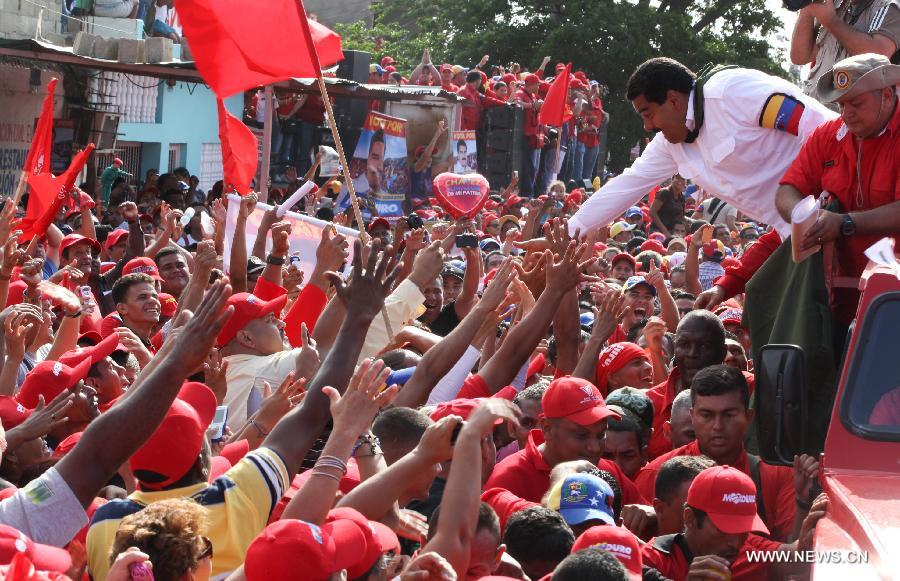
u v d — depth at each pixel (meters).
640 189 7.16
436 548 3.54
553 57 38.94
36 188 8.23
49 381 5.27
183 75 15.09
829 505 3.88
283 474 3.95
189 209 12.70
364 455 4.40
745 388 5.34
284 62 6.34
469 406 4.98
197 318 3.67
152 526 3.33
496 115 23.98
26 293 6.82
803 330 5.10
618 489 4.92
